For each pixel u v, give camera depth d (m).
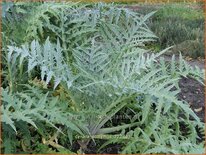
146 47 4.91
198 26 5.62
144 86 2.56
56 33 3.40
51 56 2.69
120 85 2.50
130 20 3.52
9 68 2.83
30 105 2.38
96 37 3.77
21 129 2.47
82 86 2.63
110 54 3.16
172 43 4.98
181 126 2.98
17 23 3.50
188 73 2.92
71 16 3.60
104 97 2.73
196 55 4.64
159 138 2.41
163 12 6.21
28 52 2.65
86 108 2.76
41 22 3.24
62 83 2.64
